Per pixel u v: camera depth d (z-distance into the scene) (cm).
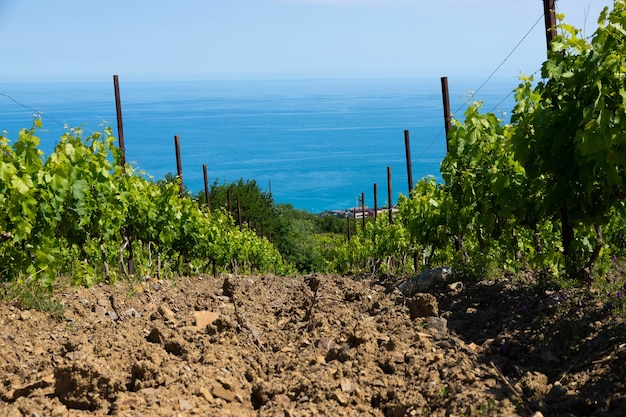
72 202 948
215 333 641
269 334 691
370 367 503
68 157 954
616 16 570
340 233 9556
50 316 703
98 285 998
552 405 403
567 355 506
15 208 770
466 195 1034
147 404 424
